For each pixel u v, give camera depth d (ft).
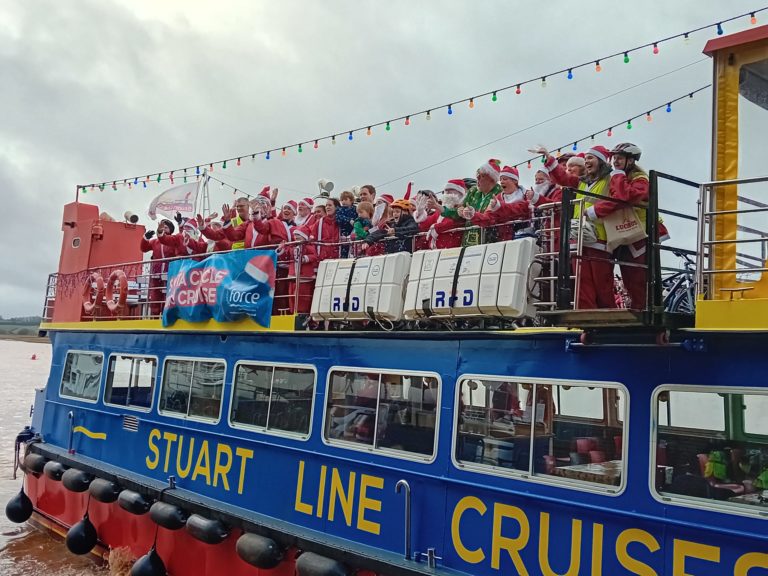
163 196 44.52
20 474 59.62
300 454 27.20
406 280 24.66
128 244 44.27
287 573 26.50
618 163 21.08
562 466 20.56
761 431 17.43
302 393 27.73
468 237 25.21
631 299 21.38
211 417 31.45
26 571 36.29
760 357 17.28
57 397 42.01
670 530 18.04
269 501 27.94
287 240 32.40
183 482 31.94
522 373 21.44
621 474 19.04
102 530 36.52
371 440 25.04
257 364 29.84
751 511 17.01
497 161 25.36
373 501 24.52
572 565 19.56
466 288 21.68
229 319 30.68
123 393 36.96
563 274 18.52
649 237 17.66
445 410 23.06
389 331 24.63
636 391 19.12
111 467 36.22
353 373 26.13
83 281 42.60
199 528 28.96
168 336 34.68
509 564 20.76
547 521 20.22
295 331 28.02
